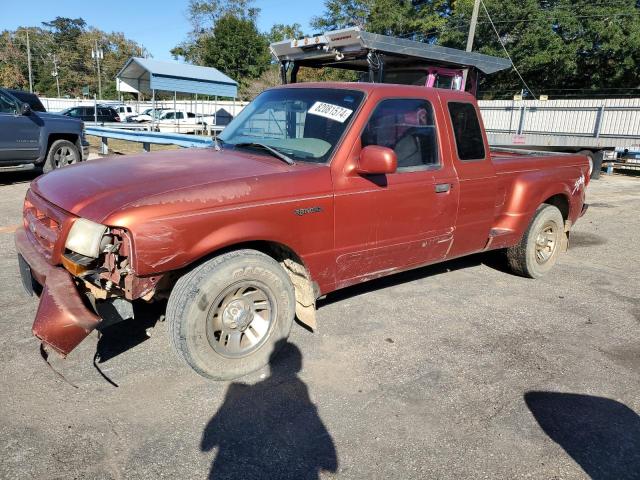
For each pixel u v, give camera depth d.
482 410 3.02
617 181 15.36
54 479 2.34
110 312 2.92
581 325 4.28
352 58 7.83
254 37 55.00
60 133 10.77
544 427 2.88
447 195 4.17
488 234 4.76
